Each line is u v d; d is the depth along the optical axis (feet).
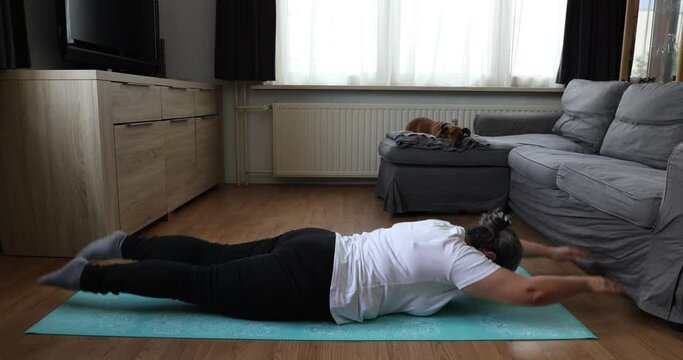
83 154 6.73
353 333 4.70
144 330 4.71
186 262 5.37
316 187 12.72
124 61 9.46
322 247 4.79
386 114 12.49
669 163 4.75
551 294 4.37
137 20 10.05
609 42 11.99
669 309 4.79
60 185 6.82
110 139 6.92
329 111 12.43
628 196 5.34
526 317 5.07
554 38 12.39
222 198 11.29
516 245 4.96
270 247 5.28
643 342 4.62
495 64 12.41
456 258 4.57
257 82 12.60
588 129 9.46
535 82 12.59
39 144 6.75
